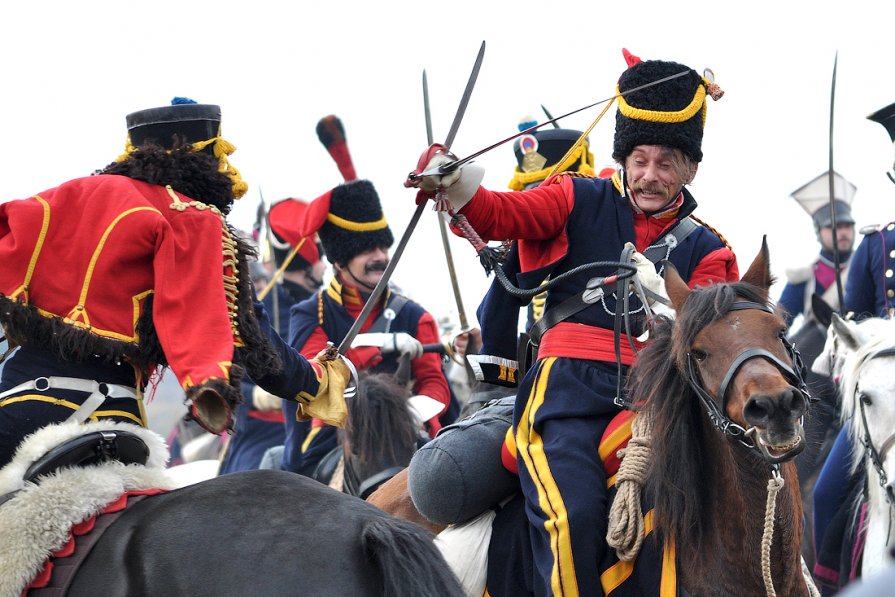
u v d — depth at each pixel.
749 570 12.20
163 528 10.33
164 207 12.26
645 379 12.77
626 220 14.62
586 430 13.43
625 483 12.72
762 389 11.34
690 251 14.65
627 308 13.65
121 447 11.65
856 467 18.97
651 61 14.81
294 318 26.11
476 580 13.73
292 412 24.11
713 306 12.07
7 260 11.84
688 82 14.69
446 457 14.02
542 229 14.47
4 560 10.55
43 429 11.52
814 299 25.25
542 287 13.97
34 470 11.20
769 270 12.89
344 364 13.71
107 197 12.07
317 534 10.05
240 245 12.62
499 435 14.35
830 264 35.62
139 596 10.00
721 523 12.33
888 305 22.91
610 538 12.49
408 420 20.05
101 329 11.84
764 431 11.38
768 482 11.97
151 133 13.67
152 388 12.72
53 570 10.53
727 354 11.84
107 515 10.86
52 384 11.84
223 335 11.68
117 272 11.89
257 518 10.24
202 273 11.98
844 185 35.81
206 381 11.18
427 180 14.01
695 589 12.35
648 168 14.50
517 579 13.43
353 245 25.53
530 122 24.55
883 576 5.44
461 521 14.13
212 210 12.38
